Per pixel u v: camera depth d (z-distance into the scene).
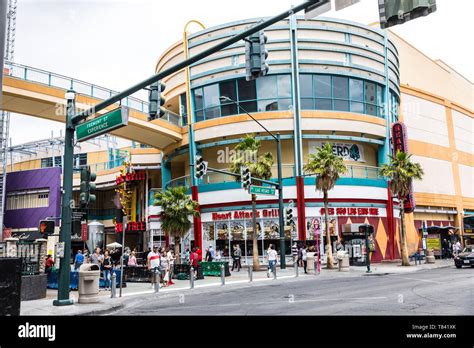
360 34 37.22
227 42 11.05
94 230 47.50
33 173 52.88
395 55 41.78
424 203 45.03
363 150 38.00
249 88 35.53
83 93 30.50
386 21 7.67
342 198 34.09
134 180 46.66
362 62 37.03
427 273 24.48
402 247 31.78
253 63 10.57
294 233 33.19
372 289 16.41
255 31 10.59
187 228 31.41
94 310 13.45
